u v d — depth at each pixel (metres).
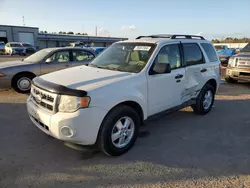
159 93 4.07
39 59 7.56
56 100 3.11
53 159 3.37
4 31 47.84
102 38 64.81
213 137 4.25
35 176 2.96
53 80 3.44
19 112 5.40
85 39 61.72
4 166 3.15
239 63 9.16
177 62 4.53
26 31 50.94
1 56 28.17
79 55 8.13
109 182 2.87
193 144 3.95
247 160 3.44
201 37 5.66
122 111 3.38
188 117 5.33
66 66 7.75
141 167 3.21
